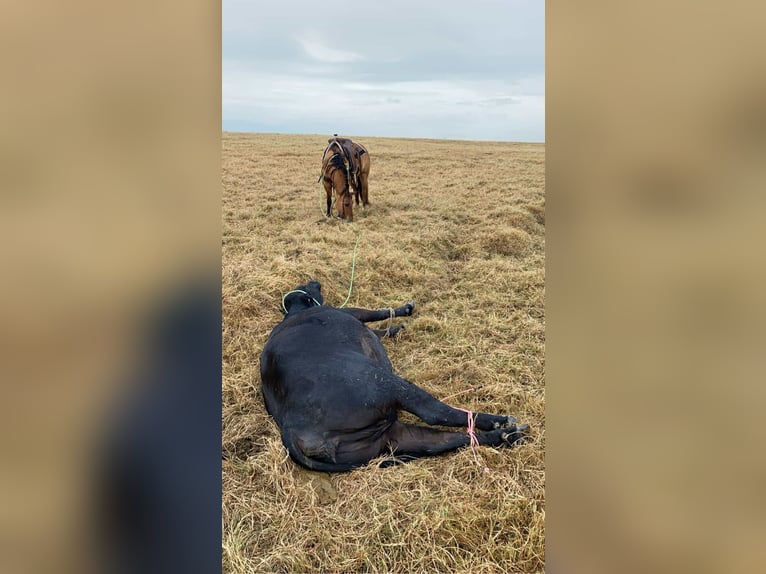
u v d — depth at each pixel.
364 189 8.31
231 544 2.36
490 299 4.88
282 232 6.70
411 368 3.87
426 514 2.53
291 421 2.91
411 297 5.03
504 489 2.64
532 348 4.01
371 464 2.88
